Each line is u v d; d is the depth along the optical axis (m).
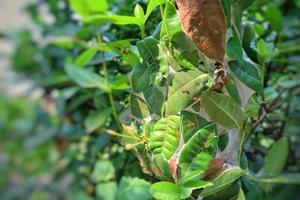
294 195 0.95
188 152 0.59
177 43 0.59
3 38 1.20
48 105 1.14
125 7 0.77
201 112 0.60
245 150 0.73
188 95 0.60
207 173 0.61
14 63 1.19
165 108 0.62
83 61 0.73
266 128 0.88
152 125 0.64
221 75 0.60
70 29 1.00
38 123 1.22
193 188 0.58
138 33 0.77
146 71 0.63
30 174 1.40
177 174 0.60
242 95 0.62
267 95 0.75
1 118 1.52
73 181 1.04
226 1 0.59
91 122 0.78
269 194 0.81
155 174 0.65
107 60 0.77
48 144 1.25
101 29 0.78
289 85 0.86
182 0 0.58
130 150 0.75
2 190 1.53
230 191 0.64
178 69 0.60
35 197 1.42
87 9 0.61
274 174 0.74
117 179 0.84
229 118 0.60
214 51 0.59
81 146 1.04
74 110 1.00
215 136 0.59
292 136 1.01
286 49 0.82
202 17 0.58
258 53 0.69
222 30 0.58
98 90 0.80
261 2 0.85
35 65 1.16
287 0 1.03
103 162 0.82
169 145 0.61
